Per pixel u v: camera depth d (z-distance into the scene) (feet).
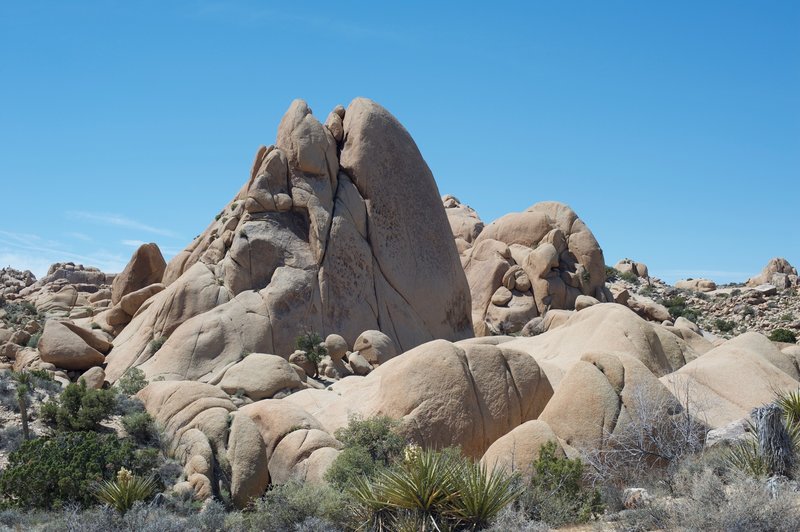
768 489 42.57
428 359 76.43
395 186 159.12
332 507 53.06
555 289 198.49
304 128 153.99
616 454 61.26
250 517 59.36
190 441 78.18
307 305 138.62
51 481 70.18
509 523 45.83
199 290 135.95
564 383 66.74
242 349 128.67
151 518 59.06
